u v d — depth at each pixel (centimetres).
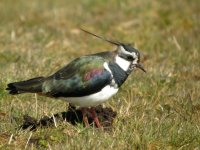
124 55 1229
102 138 1201
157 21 2131
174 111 1380
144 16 2169
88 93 1200
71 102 1231
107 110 1338
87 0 2317
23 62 1655
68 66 1229
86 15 2209
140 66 1255
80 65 1212
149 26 2094
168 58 1812
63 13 2212
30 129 1250
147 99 1456
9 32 1970
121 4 2270
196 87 1538
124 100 1421
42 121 1277
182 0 2309
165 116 1327
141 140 1202
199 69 1681
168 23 2122
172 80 1580
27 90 1203
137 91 1489
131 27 2106
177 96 1459
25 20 2095
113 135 1224
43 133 1227
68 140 1200
